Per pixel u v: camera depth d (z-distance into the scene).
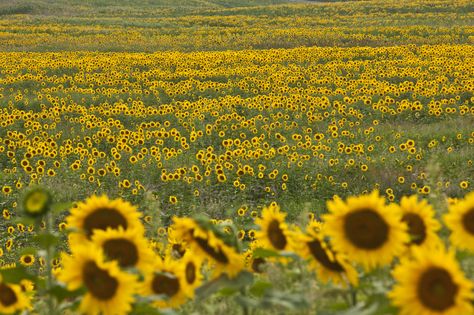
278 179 17.78
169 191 17.08
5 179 18.28
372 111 27.02
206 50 50.31
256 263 4.93
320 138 20.77
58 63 40.03
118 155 19.69
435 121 25.50
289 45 50.88
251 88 33.44
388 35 53.88
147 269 3.32
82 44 53.28
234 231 3.64
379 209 3.07
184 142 21.30
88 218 3.49
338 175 18.06
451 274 2.56
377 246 3.06
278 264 4.31
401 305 2.68
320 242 3.45
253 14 82.19
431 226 3.45
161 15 84.69
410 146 19.23
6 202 16.61
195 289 3.56
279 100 27.75
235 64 40.06
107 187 17.95
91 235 3.44
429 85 31.36
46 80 35.84
